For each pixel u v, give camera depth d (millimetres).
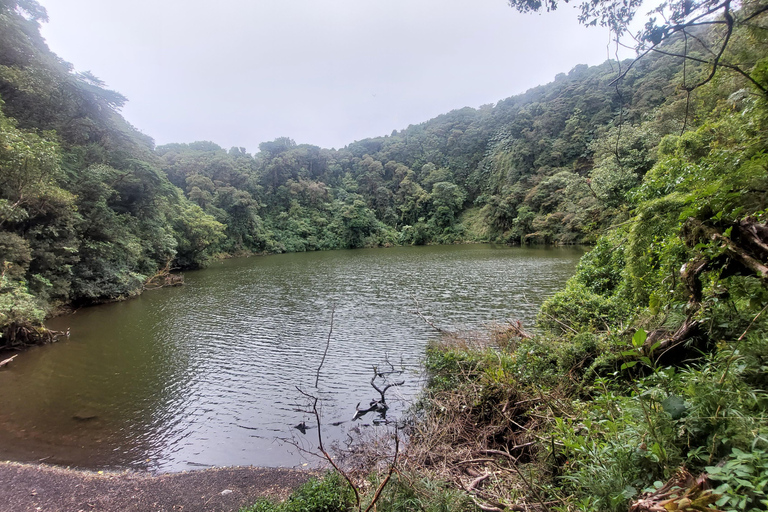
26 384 8867
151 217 26141
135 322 14625
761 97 3334
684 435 2223
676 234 3771
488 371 5887
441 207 68500
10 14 17453
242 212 51812
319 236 64188
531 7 3545
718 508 1627
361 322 13703
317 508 4043
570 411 4223
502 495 3320
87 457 6195
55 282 15797
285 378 8953
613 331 5688
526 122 66375
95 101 22938
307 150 81000
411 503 3525
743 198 2945
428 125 109500
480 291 18516
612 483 2295
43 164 12844
